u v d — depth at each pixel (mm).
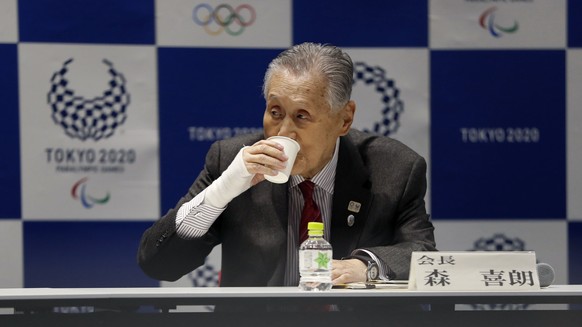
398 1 9297
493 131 9383
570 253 9438
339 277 5059
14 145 9094
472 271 4582
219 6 9227
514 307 7340
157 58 9211
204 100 9266
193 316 4105
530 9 9320
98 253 9219
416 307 4191
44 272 9180
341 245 5895
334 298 4109
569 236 9438
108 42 9156
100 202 9211
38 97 9109
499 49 9336
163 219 5723
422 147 9367
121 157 9211
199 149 9273
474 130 9367
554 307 4320
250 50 9266
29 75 9078
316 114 5383
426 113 9352
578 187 9406
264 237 5879
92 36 9148
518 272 4598
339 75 5484
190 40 9234
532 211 9422
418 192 6121
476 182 9398
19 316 4051
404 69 9328
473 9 9320
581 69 9359
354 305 4117
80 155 9180
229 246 5996
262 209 5934
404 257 5430
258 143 5184
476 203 9406
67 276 9203
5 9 9031
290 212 5996
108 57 9164
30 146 9109
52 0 9094
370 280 5203
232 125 9281
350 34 9297
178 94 9234
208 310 4223
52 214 9172
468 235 9422
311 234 4637
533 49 9344
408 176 6098
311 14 9281
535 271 4602
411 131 9352
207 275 9438
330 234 5934
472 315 4180
